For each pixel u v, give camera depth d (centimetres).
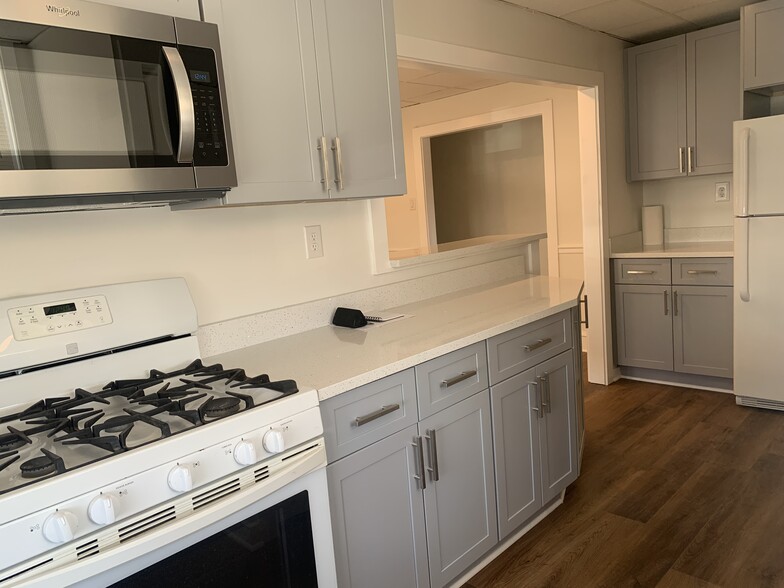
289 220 217
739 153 319
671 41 386
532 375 228
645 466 285
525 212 587
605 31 379
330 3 187
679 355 385
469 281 297
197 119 146
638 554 217
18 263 153
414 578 182
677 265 376
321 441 143
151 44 138
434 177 656
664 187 432
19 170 119
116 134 133
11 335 144
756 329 332
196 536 120
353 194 196
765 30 326
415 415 178
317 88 183
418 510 182
